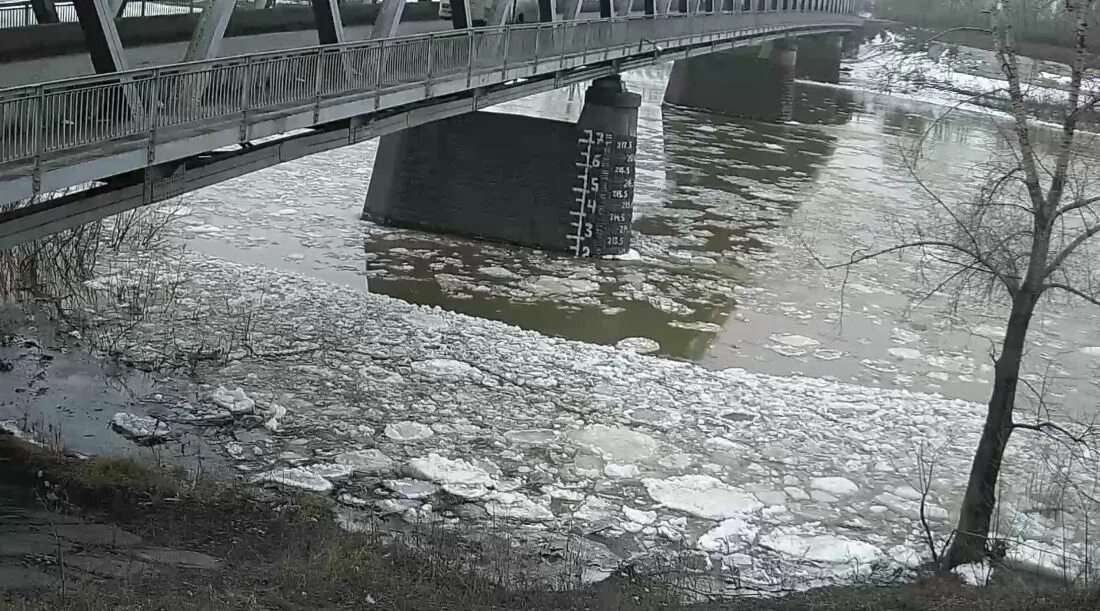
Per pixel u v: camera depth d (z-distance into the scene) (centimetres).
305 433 1352
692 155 4150
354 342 1711
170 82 1032
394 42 1502
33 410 1305
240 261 2228
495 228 2661
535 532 1145
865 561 1131
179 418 1352
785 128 5294
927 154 4462
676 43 3038
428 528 1115
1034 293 1020
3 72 1112
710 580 1059
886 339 2103
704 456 1405
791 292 2398
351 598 862
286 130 1250
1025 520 1242
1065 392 1869
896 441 1520
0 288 1686
